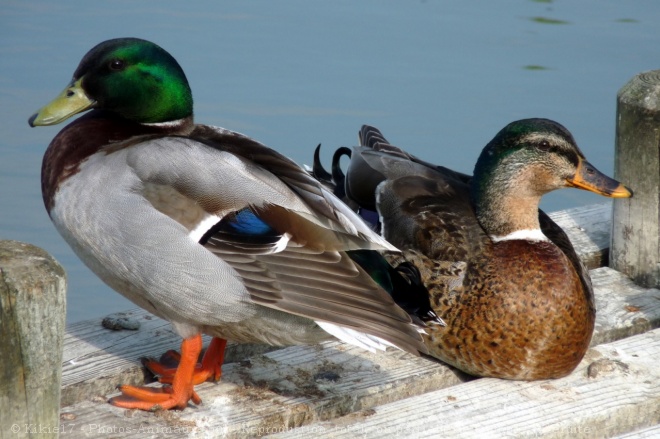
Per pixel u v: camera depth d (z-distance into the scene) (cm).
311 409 748
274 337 725
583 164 827
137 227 681
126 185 687
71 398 745
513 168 816
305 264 682
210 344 779
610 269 980
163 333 834
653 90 913
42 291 564
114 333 830
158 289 695
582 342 795
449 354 811
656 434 717
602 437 764
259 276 682
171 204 685
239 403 747
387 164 909
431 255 821
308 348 834
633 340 859
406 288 740
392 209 866
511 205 820
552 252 802
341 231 682
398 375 802
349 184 922
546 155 814
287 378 787
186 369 731
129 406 730
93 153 724
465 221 838
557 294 782
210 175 691
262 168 702
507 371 796
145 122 776
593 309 822
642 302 922
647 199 930
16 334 562
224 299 689
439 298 806
